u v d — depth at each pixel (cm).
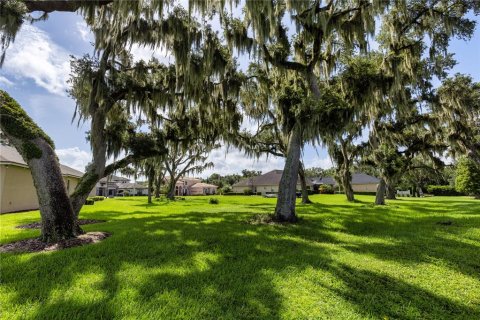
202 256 517
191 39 858
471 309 324
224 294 342
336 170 2414
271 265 466
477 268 466
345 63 952
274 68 1085
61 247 569
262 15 796
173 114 1200
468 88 1440
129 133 1126
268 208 1669
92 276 399
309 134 862
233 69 1054
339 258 512
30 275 402
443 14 1073
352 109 902
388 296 352
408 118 1712
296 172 977
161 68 1077
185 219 1053
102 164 929
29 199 1683
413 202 2098
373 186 5247
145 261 479
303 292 354
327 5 872
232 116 1238
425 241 656
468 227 818
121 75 922
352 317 294
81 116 942
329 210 1391
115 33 849
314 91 964
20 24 605
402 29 1162
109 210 1558
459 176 3216
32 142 623
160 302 315
